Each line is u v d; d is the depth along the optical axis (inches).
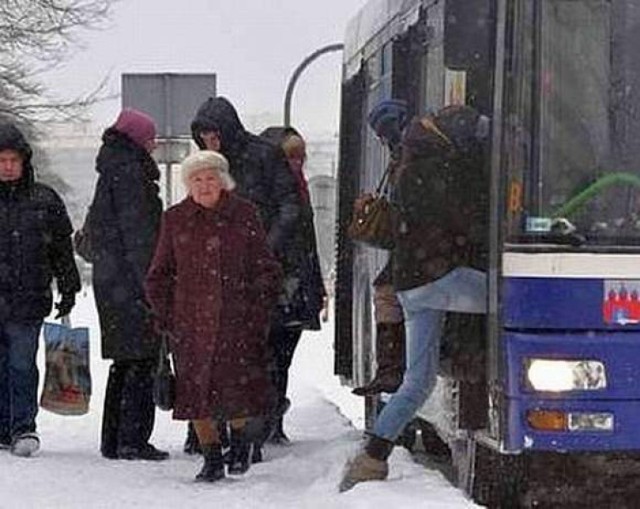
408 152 384.5
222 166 420.2
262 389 425.7
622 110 358.6
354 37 602.9
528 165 358.0
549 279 354.3
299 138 524.7
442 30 389.1
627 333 354.9
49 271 477.4
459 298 380.8
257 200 476.1
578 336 353.4
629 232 357.4
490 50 361.1
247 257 421.1
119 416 474.3
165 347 432.5
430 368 393.1
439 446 488.4
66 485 415.8
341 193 617.0
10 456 471.5
